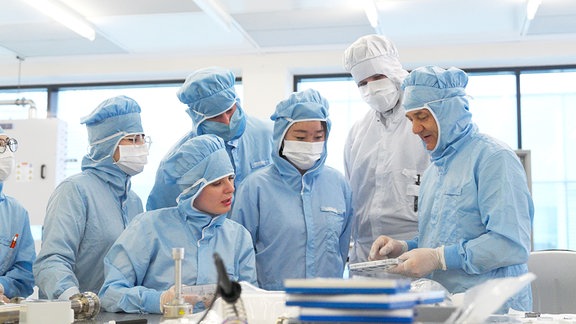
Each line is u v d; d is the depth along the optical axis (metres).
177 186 2.29
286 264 2.38
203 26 4.85
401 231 2.55
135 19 4.69
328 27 4.87
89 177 2.44
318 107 2.37
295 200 2.43
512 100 5.54
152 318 1.75
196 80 2.53
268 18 4.68
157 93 6.09
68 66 5.84
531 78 5.55
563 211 5.46
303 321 0.99
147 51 5.54
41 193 5.42
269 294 1.59
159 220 2.08
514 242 1.93
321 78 5.84
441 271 2.09
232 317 1.09
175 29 4.93
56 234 2.26
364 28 4.88
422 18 4.64
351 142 2.86
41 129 5.48
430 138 2.18
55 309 1.53
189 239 2.06
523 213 1.97
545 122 5.53
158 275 2.01
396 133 2.64
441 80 2.11
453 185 2.10
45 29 4.88
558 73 5.53
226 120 2.57
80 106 6.23
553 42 5.17
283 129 2.40
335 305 0.97
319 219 2.42
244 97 5.59
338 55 5.50
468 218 2.05
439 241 2.11
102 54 5.61
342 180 2.57
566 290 2.57
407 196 2.56
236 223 2.23
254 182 2.46
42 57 5.68
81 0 4.30
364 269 2.01
